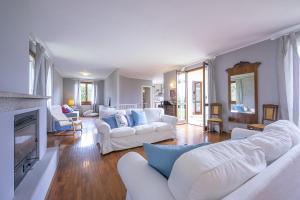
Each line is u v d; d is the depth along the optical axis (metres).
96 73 7.79
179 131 4.94
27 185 1.50
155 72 7.48
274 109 3.29
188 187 0.63
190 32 3.08
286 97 3.09
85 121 7.11
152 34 3.15
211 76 4.73
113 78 7.07
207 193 0.61
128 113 3.89
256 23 2.75
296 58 2.95
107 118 3.45
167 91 7.09
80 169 2.38
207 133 4.64
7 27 1.56
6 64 1.55
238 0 2.11
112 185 1.95
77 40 3.43
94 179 2.09
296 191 1.01
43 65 3.74
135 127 3.50
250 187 0.67
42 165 1.92
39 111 2.16
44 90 3.87
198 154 0.71
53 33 3.07
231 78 4.26
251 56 3.79
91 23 2.70
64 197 1.72
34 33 3.07
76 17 2.50
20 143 1.61
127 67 6.31
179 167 0.70
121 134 3.18
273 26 2.88
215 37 3.35
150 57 4.84
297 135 1.27
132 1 2.11
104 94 9.66
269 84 3.46
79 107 9.43
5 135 1.21
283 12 2.41
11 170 1.31
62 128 4.84
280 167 0.85
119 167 1.27
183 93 6.30
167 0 2.09
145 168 1.11
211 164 0.66
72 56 4.68
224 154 0.75
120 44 3.69
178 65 6.00
